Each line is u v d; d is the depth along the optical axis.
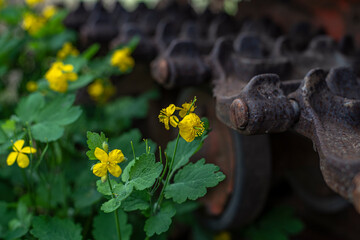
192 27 0.65
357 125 0.32
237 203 0.52
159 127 0.79
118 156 0.31
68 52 0.76
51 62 0.85
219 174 0.35
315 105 0.33
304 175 0.69
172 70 0.48
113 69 0.69
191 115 0.31
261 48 0.49
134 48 0.65
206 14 0.80
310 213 0.78
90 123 0.74
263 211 0.67
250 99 0.33
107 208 0.33
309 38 0.63
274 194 0.75
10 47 0.78
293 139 0.54
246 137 0.49
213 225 0.60
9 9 0.88
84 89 0.80
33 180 0.57
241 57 0.47
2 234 0.49
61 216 0.54
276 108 0.32
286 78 0.46
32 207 0.54
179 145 0.39
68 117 0.45
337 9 0.62
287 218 0.66
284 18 0.73
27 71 0.85
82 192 0.51
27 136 0.45
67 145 0.56
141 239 0.45
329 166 0.27
